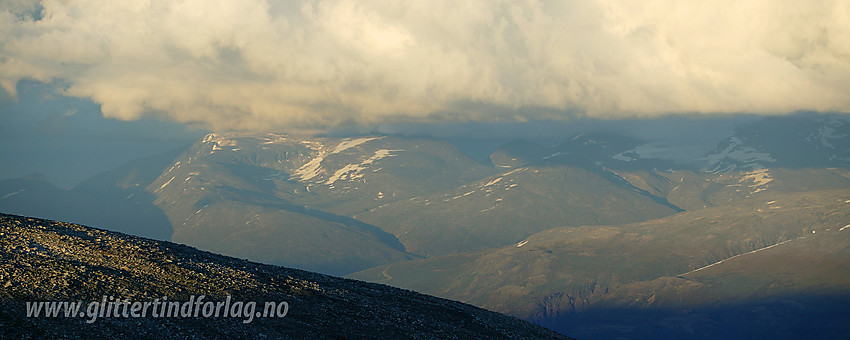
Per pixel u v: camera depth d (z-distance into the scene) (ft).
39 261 153.07
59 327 127.85
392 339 168.66
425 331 181.37
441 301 223.51
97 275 154.92
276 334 153.99
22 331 122.11
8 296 131.85
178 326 143.74
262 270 200.64
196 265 184.34
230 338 145.48
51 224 190.49
